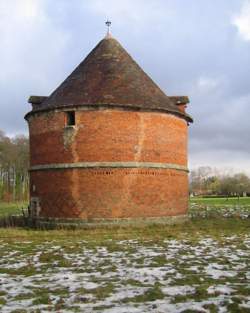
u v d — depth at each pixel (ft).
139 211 84.07
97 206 82.99
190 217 107.14
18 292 35.63
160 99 90.22
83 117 84.99
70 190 84.58
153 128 86.94
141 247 59.82
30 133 94.63
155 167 86.33
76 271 44.19
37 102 98.02
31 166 93.50
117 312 29.68
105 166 83.35
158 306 30.89
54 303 32.30
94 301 32.68
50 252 56.29
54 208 86.33
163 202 87.04
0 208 192.95
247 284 37.60
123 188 83.56
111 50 95.20
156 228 81.97
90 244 63.10
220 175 492.95
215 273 42.29
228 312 29.50
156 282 38.55
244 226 88.69
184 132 95.66
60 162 86.17
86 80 89.66
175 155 90.84
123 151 84.28
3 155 281.13
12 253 56.29
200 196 351.87
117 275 41.81
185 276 40.98
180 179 92.02
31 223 91.66
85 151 84.28
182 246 60.70
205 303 31.32
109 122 84.38
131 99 86.12
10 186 299.99
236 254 53.57
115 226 82.38
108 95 85.66
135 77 91.35
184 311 29.63
